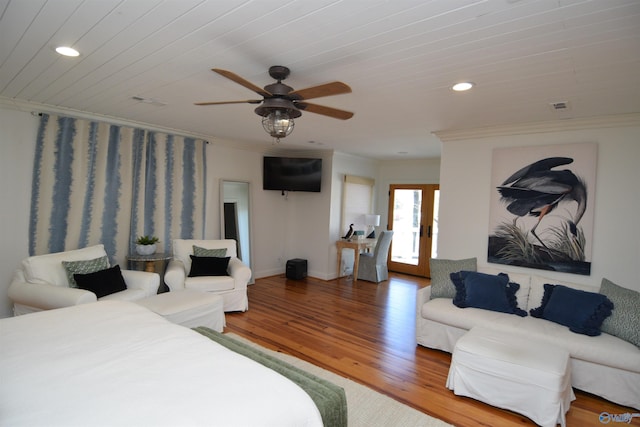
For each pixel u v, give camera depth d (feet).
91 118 13.30
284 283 19.74
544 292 10.61
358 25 5.86
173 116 13.03
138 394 4.23
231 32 6.27
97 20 6.01
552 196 11.76
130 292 11.39
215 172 18.02
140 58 7.63
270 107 7.16
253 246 20.02
